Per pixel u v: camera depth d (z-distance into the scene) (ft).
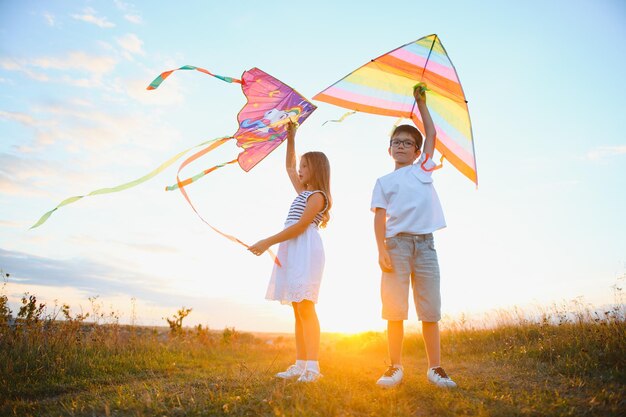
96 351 17.04
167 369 15.55
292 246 11.78
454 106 12.34
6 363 13.53
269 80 12.12
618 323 15.06
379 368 15.71
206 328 27.58
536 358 14.94
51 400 10.95
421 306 10.94
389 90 13.10
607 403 8.52
